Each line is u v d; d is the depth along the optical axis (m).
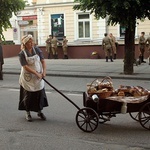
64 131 6.20
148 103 6.09
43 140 5.68
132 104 6.08
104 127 6.39
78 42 26.20
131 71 14.42
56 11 27.25
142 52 19.72
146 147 5.24
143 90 6.26
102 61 21.62
